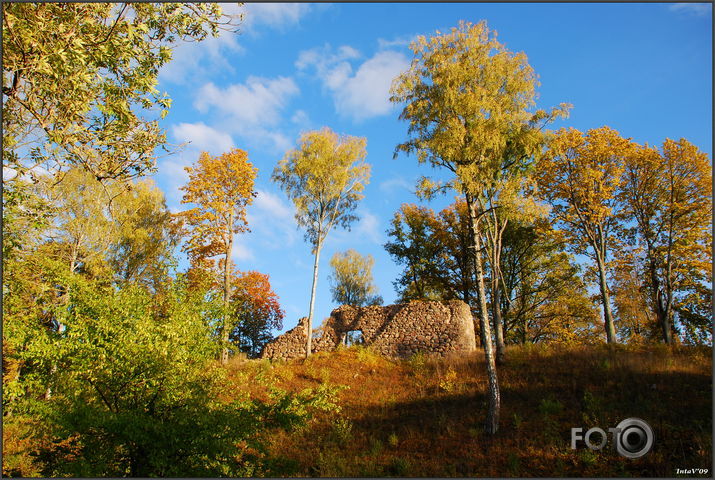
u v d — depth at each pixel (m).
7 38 6.95
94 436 8.48
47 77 7.32
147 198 34.06
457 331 26.59
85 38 7.58
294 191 28.61
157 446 8.16
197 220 28.73
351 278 48.31
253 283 41.25
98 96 8.24
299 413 10.81
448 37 19.14
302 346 28.88
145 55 8.39
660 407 15.31
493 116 18.11
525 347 24.66
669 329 28.67
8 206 9.58
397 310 28.53
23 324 8.84
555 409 16.42
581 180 29.08
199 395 8.95
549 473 12.94
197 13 8.45
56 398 8.41
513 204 19.80
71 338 8.84
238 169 29.44
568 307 33.28
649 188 30.38
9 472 9.29
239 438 9.03
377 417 18.19
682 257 28.61
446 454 14.73
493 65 18.72
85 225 24.80
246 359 28.20
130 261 30.61
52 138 7.55
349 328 28.92
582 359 21.20
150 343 8.99
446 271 37.62
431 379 21.84
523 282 34.81
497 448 14.56
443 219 38.69
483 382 20.45
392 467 14.11
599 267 29.22
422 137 18.92
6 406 8.32
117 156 8.49
